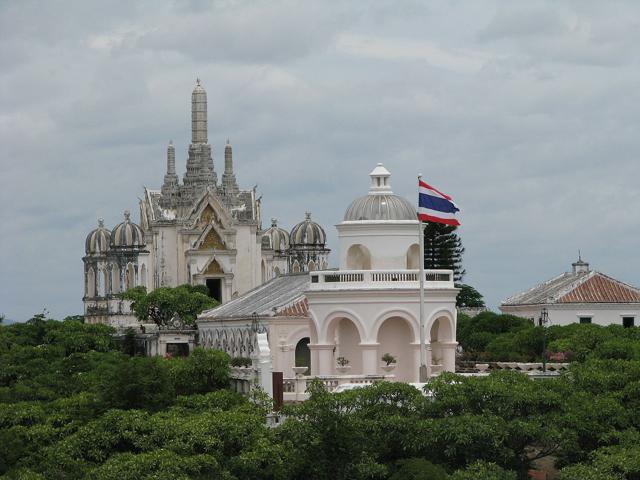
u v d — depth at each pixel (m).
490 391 154.75
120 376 171.12
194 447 152.12
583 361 187.50
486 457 150.00
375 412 154.12
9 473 152.75
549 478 155.88
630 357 185.12
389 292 171.75
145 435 155.12
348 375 170.25
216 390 179.25
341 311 172.50
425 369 168.00
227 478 147.62
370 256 175.62
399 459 151.50
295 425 152.12
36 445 160.38
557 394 157.00
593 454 150.50
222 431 153.88
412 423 151.75
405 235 175.88
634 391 160.25
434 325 177.75
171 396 171.50
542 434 151.12
